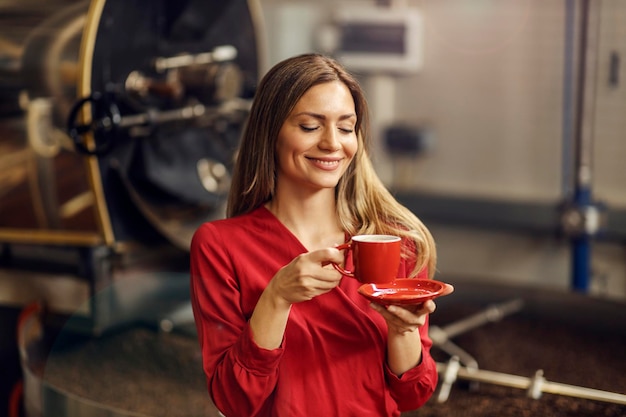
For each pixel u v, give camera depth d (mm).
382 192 1516
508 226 3623
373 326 1405
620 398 1730
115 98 2205
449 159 3916
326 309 1397
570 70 3518
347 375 1391
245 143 1479
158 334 1902
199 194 2455
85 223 2264
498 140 3781
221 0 2549
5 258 2467
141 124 2250
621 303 2430
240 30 2691
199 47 2533
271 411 1369
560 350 2086
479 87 3793
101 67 2174
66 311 2307
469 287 2621
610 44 3416
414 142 3855
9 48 2221
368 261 1248
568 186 3625
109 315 1941
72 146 2195
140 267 2393
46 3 2207
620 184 3496
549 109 3643
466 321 2291
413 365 1396
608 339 2160
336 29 3938
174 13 2377
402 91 3982
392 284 1322
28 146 2252
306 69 1380
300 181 1405
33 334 2053
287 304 1270
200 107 2473
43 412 1737
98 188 2193
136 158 2312
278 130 1397
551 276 3709
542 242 3707
